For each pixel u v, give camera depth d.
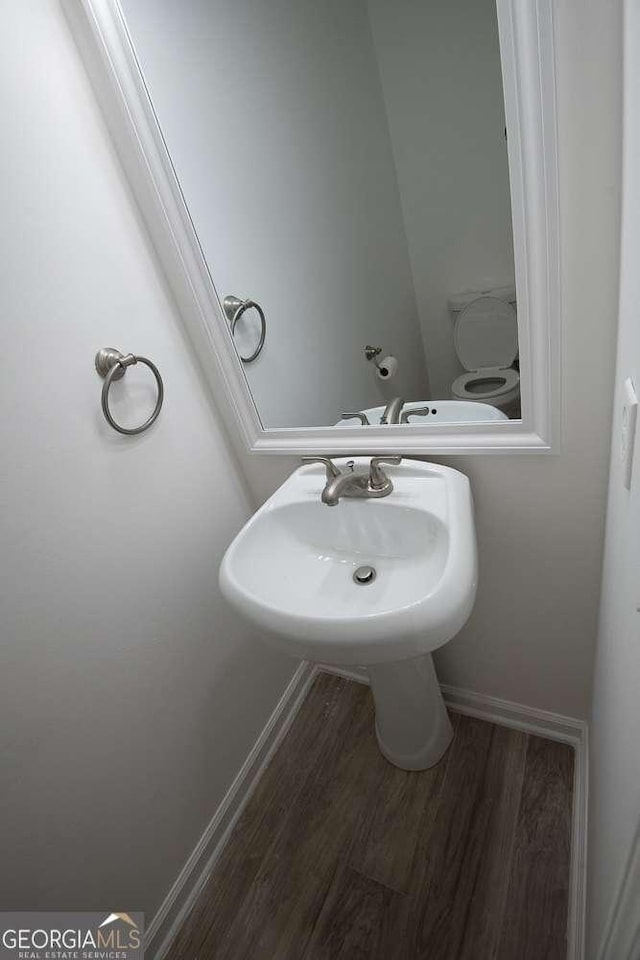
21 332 0.77
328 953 1.03
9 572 0.78
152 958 1.08
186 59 0.85
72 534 0.87
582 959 0.85
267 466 1.23
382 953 1.01
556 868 1.05
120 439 0.95
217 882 1.19
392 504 0.93
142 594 1.02
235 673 1.30
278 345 1.06
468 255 0.81
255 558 0.98
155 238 0.99
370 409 1.03
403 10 0.69
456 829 1.16
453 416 0.94
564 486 0.89
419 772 1.29
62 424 0.84
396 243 0.86
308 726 1.49
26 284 0.77
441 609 0.70
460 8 0.66
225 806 1.27
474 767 1.27
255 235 0.96
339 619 0.72
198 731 1.19
